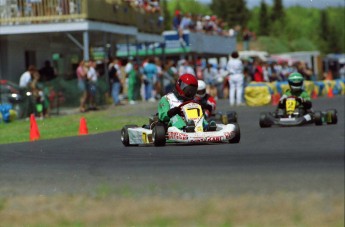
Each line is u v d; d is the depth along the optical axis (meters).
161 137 33.75
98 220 18.45
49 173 26.50
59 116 66.44
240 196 20.05
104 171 25.95
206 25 121.12
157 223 18.08
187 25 112.62
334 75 168.75
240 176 23.28
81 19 77.25
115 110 70.12
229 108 72.25
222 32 128.50
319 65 154.88
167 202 19.67
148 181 22.89
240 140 36.72
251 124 49.47
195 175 23.83
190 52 114.31
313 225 17.25
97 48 112.19
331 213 18.12
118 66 77.25
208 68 94.31
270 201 19.34
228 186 21.47
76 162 30.00
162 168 25.91
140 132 35.47
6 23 77.81
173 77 88.50
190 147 33.00
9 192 22.30
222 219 18.00
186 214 18.44
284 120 45.19
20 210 19.81
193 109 34.00
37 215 19.27
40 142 43.66
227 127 34.12
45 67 79.88
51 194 21.75
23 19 77.62
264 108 70.69
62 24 77.62
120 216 18.70
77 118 62.81
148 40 98.25
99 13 80.06
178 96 34.44
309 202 19.06
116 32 84.81
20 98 64.94
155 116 35.38
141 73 85.44
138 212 18.92
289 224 17.38
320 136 37.50
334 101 81.50
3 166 29.58
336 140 34.91
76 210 19.53
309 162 26.12
